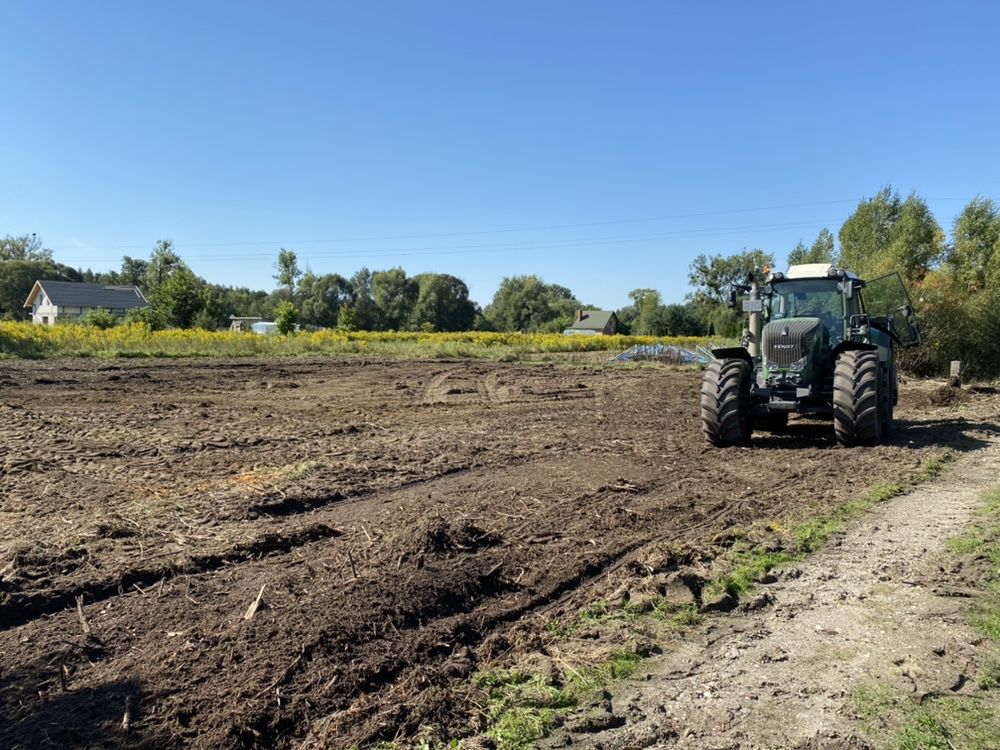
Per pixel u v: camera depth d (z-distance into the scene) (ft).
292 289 245.65
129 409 39.68
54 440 29.89
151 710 10.16
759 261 220.43
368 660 11.67
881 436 32.17
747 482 24.53
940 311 66.13
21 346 73.72
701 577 15.56
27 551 15.35
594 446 31.37
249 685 10.75
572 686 11.28
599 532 18.60
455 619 13.34
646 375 71.72
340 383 58.18
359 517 19.45
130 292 210.59
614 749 9.75
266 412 40.50
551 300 308.60
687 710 10.67
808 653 12.42
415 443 31.30
